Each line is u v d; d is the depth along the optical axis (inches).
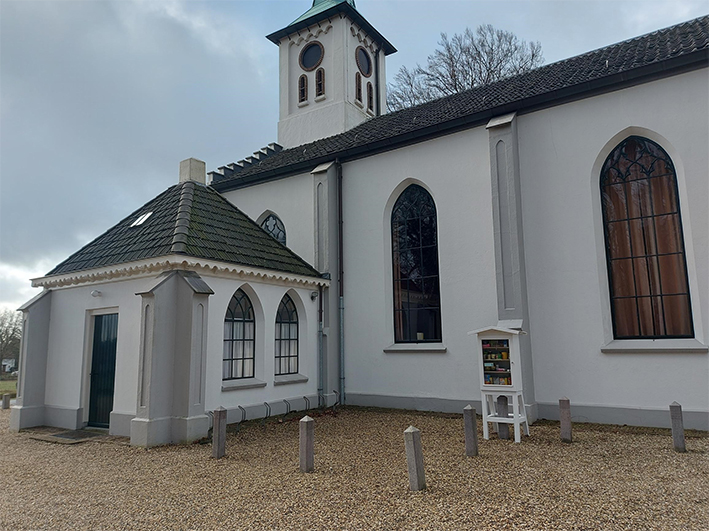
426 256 540.4
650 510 206.5
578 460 292.0
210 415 394.9
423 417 468.4
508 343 363.3
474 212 500.7
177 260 370.6
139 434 346.9
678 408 313.7
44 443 370.9
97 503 227.0
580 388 426.0
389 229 569.3
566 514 202.1
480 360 372.5
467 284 496.7
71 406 432.5
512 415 377.7
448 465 282.2
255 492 236.5
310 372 527.8
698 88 400.8
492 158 471.8
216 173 723.4
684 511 205.3
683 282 403.2
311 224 622.5
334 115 799.1
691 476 255.9
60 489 250.5
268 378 467.5
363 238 578.2
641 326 417.1
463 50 1113.4
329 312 558.6
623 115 430.3
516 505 212.7
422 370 514.9
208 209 481.7
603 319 423.8
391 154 567.8
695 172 395.5
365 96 861.8
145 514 211.3
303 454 272.2
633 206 430.3
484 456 304.3
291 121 848.9
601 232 436.1
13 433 419.2
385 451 324.2
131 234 455.8
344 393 559.8
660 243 415.8
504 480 250.1
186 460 304.8
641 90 424.2
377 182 575.8
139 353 367.9
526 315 448.8
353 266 580.4
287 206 649.0
